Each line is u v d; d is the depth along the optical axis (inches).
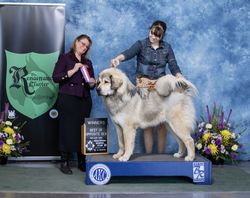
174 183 160.1
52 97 196.9
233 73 212.5
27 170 180.9
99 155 169.9
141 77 183.9
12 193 140.9
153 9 206.2
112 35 205.3
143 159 160.7
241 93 213.6
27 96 195.6
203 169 157.9
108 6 204.2
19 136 190.9
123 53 179.2
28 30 195.0
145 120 160.4
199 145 197.5
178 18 207.9
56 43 196.4
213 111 211.9
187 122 161.8
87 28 204.4
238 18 211.0
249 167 196.7
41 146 196.9
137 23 205.9
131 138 157.9
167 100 161.2
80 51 174.6
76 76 173.9
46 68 196.4
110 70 155.9
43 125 196.9
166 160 158.9
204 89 211.3
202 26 209.6
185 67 210.2
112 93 153.3
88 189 148.6
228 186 155.3
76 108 173.8
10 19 194.2
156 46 184.1
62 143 174.2
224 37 211.0
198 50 210.2
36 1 201.8
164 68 186.5
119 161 155.3
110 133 208.4
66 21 203.8
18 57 195.0
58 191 144.6
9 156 193.0
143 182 161.3
